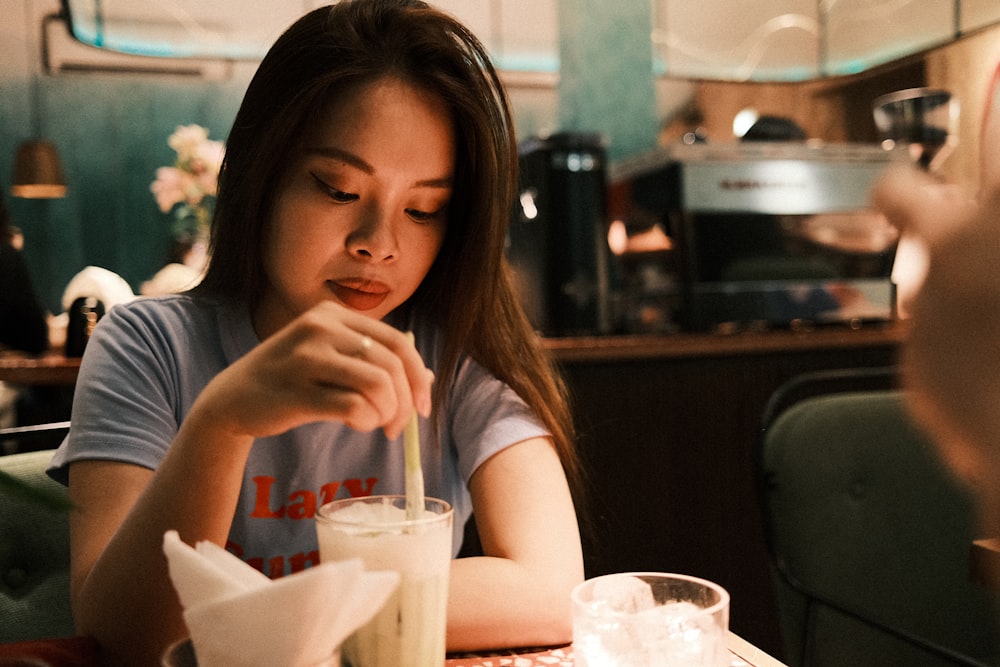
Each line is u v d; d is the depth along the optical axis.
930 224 0.36
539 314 2.71
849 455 1.66
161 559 0.71
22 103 4.66
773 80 5.03
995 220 0.35
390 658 0.59
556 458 1.10
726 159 2.82
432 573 0.60
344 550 0.59
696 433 2.29
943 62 4.25
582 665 0.60
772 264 2.87
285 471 1.09
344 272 0.98
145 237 4.87
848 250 2.94
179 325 1.11
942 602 1.66
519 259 2.79
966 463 0.36
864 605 1.62
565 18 4.95
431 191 0.98
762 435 1.67
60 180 4.34
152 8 4.70
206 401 0.70
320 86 0.92
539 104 4.96
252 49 4.86
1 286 2.81
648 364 2.24
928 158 2.15
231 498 0.73
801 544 1.59
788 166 2.86
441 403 1.14
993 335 0.34
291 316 1.11
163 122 4.83
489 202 1.06
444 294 1.18
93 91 4.74
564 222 2.69
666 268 2.97
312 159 0.94
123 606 0.72
